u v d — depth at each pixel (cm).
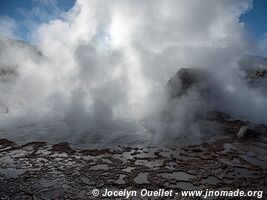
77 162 1335
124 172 1221
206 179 1172
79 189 1074
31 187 1088
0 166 1278
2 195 1024
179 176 1195
